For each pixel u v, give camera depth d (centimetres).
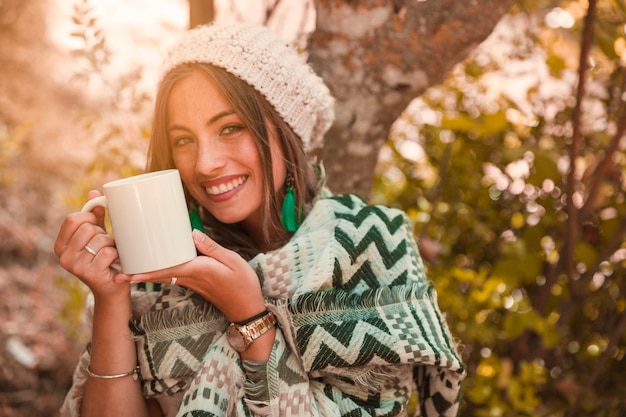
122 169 234
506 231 260
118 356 151
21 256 376
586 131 256
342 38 199
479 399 227
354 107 200
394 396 160
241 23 158
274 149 160
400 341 151
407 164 273
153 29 376
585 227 255
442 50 198
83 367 160
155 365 152
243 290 144
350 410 153
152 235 130
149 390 154
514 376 250
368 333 151
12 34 491
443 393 165
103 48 190
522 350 253
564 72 260
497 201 260
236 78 153
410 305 156
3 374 315
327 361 150
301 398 146
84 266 141
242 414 144
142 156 233
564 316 246
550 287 244
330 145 201
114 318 149
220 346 149
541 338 251
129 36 364
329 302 151
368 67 198
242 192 158
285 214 165
